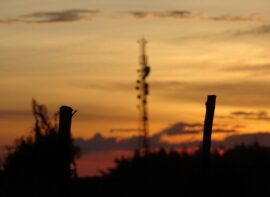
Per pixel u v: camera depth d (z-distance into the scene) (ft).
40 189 118.83
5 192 120.57
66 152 104.17
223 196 123.34
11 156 123.13
